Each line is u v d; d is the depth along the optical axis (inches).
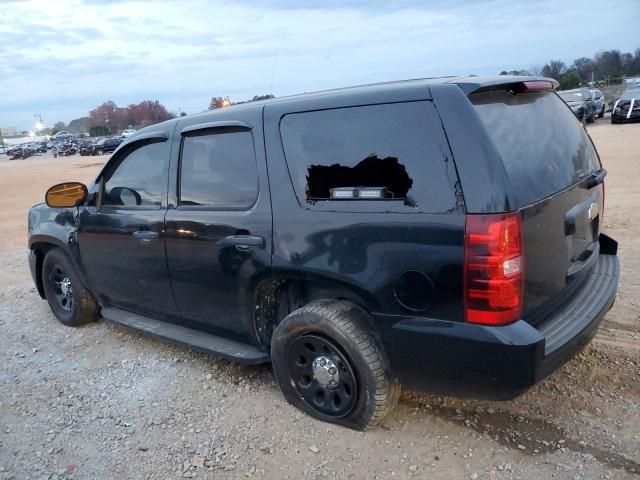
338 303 121.7
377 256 110.5
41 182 914.1
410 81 119.3
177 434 130.3
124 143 168.9
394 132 110.2
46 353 183.2
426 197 104.9
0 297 251.1
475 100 105.8
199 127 144.1
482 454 113.7
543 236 107.7
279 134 127.9
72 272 195.2
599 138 768.9
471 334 101.9
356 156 115.2
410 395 136.6
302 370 129.7
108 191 174.2
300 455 118.7
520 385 101.3
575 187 122.0
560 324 112.8
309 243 120.4
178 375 159.5
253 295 134.8
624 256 229.6
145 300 167.8
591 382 136.0
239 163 135.9
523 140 110.9
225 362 165.3
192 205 146.7
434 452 115.7
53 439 132.3
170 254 151.3
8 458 125.9
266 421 132.0
